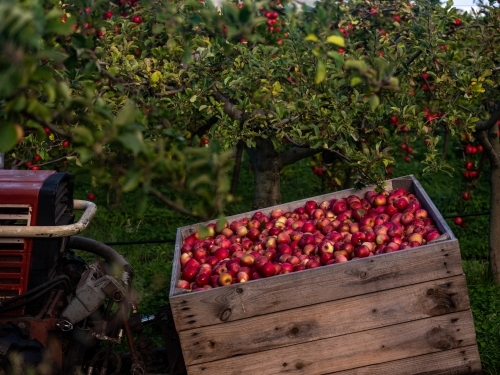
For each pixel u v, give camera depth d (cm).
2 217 402
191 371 386
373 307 388
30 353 389
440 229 446
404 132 771
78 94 416
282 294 384
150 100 539
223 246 484
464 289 389
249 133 555
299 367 389
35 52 235
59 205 438
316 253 454
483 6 651
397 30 712
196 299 381
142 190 248
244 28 283
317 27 322
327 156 651
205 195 255
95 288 402
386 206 515
